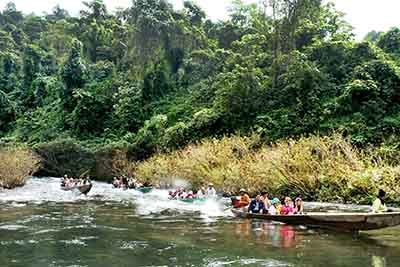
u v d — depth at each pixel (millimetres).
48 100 65062
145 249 12758
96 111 53344
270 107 39156
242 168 27844
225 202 25172
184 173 32031
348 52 41625
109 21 68938
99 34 69188
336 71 40219
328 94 37844
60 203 24688
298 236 14797
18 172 33375
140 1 56938
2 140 57156
